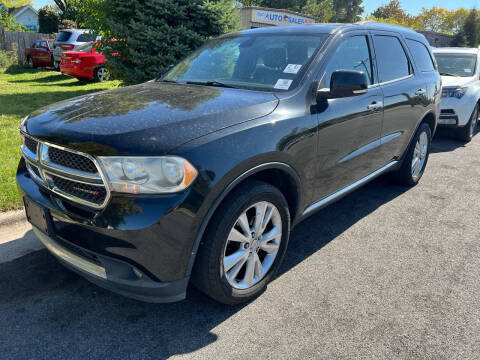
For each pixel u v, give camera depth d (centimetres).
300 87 281
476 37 4328
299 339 228
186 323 239
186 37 769
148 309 251
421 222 395
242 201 228
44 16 2583
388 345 226
